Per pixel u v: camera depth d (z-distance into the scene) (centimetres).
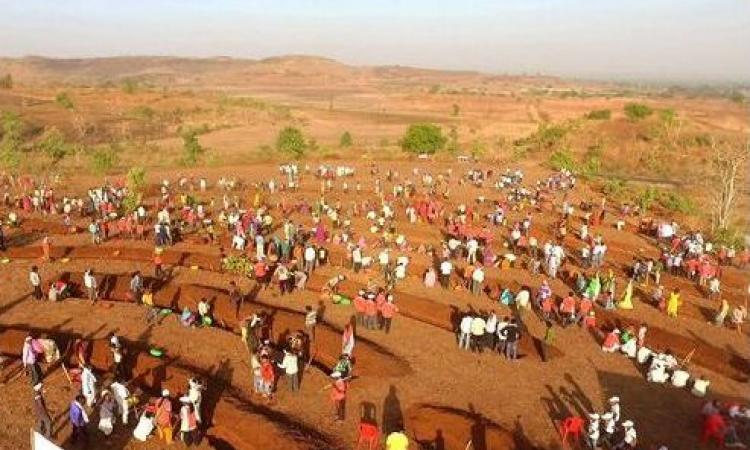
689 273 3466
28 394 2094
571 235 4106
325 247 3628
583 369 2430
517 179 5378
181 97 16138
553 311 2917
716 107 18000
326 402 2139
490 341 2525
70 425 1936
